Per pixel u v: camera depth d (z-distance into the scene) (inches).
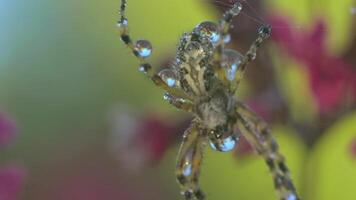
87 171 9.8
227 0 5.1
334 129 7.6
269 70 7.5
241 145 7.3
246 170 10.7
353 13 7.4
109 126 8.5
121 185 9.6
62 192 9.6
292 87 7.6
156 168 8.8
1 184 7.4
